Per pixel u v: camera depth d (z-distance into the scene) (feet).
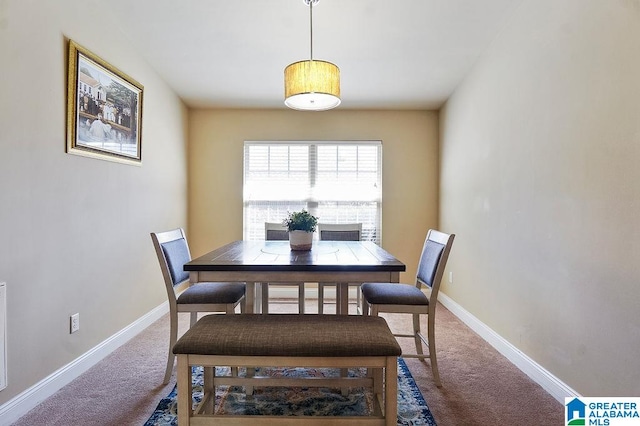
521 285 7.45
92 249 7.54
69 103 6.73
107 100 7.94
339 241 9.98
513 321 7.76
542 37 6.73
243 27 8.25
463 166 10.75
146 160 9.92
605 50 5.20
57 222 6.50
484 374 7.20
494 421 5.62
